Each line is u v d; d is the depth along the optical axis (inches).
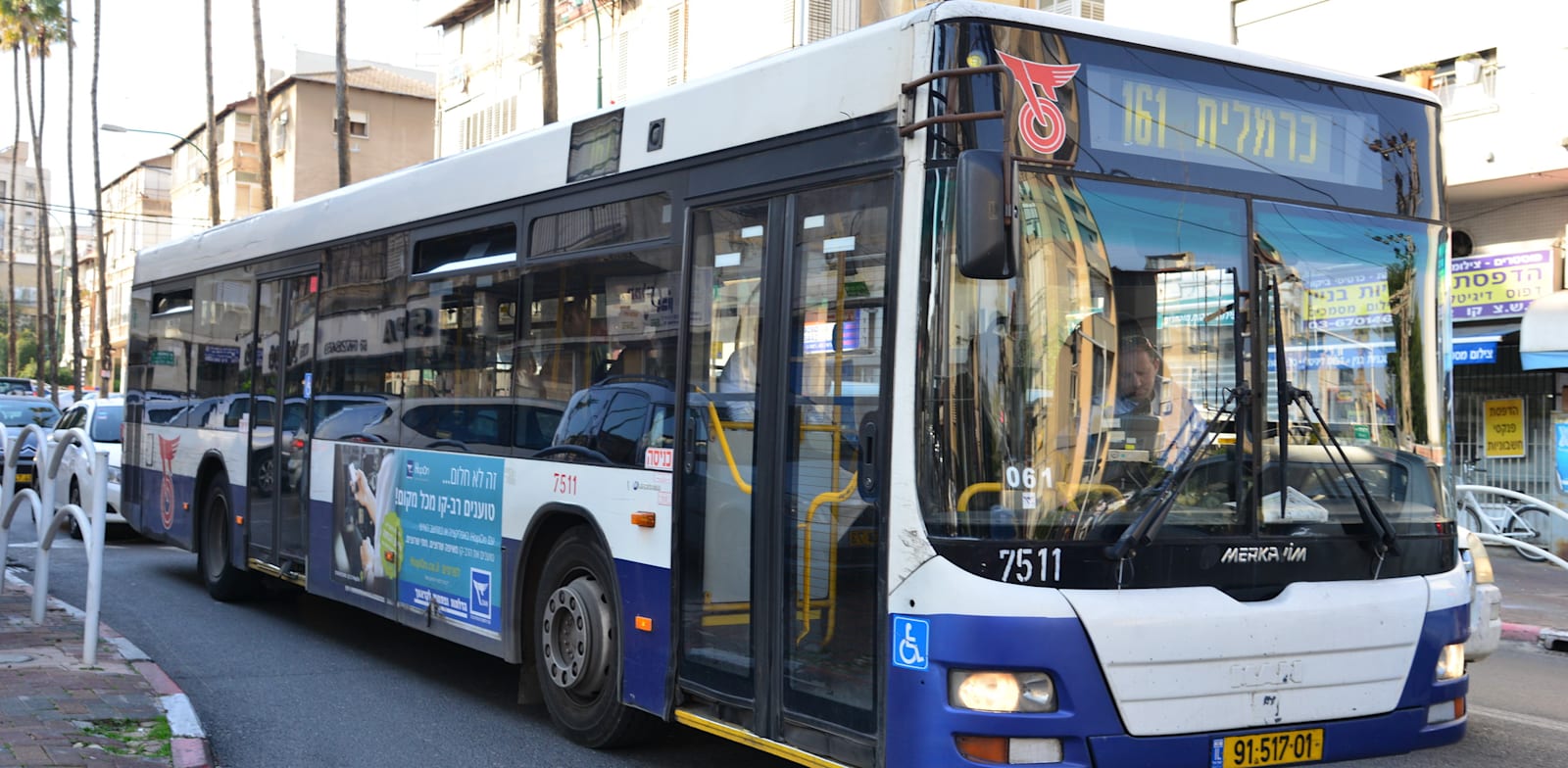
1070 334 191.6
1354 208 216.5
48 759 228.8
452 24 1932.8
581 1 1562.5
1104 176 197.0
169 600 459.2
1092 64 199.3
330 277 385.4
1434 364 220.5
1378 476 211.6
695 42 1337.4
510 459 292.8
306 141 2333.9
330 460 375.9
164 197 3385.8
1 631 348.5
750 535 223.3
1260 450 199.8
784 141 223.5
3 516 414.0
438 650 380.5
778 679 215.6
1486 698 351.9
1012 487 186.1
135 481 537.0
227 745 269.1
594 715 265.0
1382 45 704.4
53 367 2367.1
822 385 210.2
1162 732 186.2
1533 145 647.8
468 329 314.7
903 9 1150.3
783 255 221.0
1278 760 193.5
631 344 258.2
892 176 199.8
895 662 190.4
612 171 268.7
